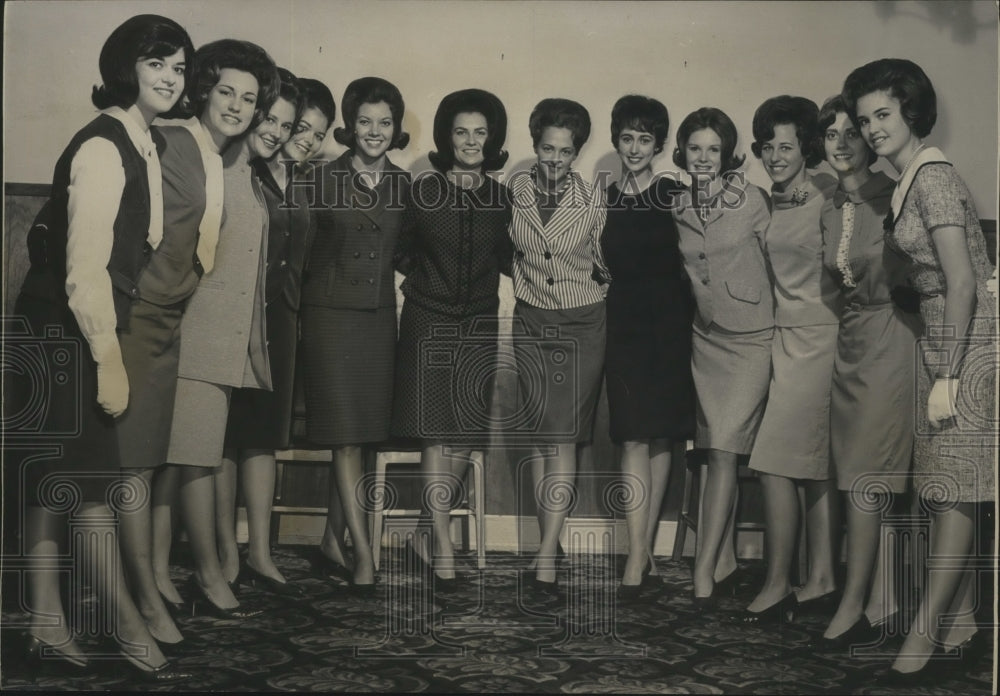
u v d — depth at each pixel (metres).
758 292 3.10
